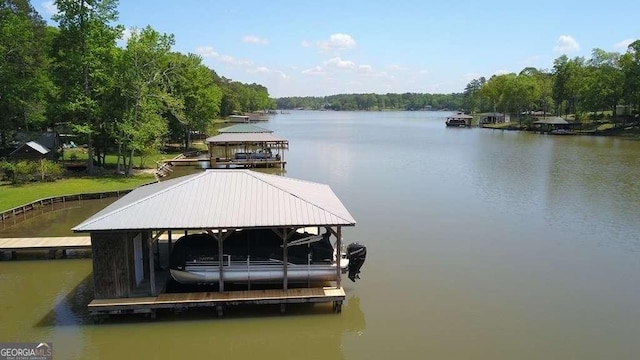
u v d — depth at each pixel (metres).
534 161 54.97
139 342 14.63
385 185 40.06
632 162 53.31
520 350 14.17
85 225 14.89
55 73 40.97
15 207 29.50
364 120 194.00
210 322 15.53
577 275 19.97
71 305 16.97
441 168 49.81
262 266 16.52
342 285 18.97
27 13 64.12
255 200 16.20
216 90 72.81
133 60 41.88
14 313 16.36
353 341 14.71
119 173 42.59
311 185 19.36
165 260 18.70
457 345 14.43
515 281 19.34
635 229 26.69
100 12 40.72
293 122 172.75
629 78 90.69
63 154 49.81
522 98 124.62
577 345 14.46
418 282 19.25
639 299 17.67
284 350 14.36
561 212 30.48
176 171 48.56
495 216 29.56
